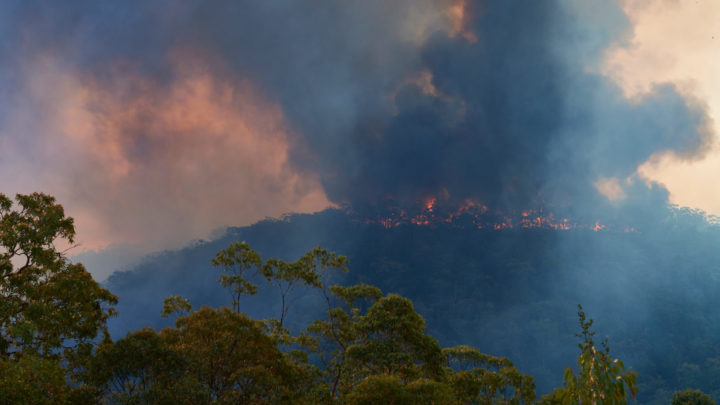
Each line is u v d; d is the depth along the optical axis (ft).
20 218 73.31
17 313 69.62
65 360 72.33
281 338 99.66
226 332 66.90
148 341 62.49
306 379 73.05
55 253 74.49
